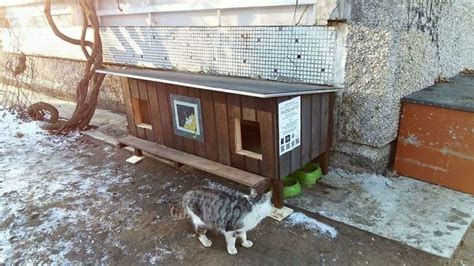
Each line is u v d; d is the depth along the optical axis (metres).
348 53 2.84
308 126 2.78
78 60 5.61
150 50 4.44
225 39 3.55
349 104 2.99
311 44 2.94
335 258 2.16
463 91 3.22
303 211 2.66
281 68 3.20
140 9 4.35
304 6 3.00
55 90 6.37
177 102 3.11
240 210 2.11
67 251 2.33
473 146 2.65
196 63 3.96
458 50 4.18
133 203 2.89
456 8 3.78
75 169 3.58
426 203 2.68
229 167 2.86
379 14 2.61
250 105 2.55
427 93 3.14
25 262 2.24
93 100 4.67
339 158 3.25
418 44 3.06
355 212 2.61
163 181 3.25
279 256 2.20
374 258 2.14
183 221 2.62
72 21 5.41
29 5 6.08
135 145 3.52
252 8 3.38
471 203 2.66
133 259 2.23
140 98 3.50
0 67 6.29
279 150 2.52
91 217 2.71
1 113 5.40
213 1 3.60
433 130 2.84
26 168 3.63
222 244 2.35
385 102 2.82
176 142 3.30
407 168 3.07
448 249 2.18
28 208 2.86
